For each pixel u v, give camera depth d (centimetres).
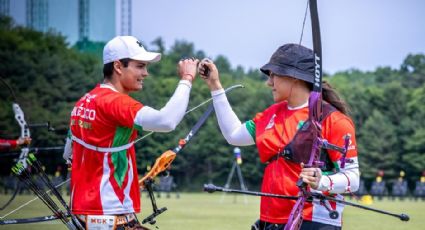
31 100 6072
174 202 3878
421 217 2600
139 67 739
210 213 2772
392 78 9081
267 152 721
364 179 6719
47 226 1861
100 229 709
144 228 732
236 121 781
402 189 5422
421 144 6600
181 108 705
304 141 693
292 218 664
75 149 736
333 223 691
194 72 732
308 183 661
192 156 7031
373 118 6800
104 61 744
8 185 4534
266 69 725
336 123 690
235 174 7194
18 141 1373
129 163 728
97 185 714
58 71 6469
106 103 707
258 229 733
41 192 758
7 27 7494
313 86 690
